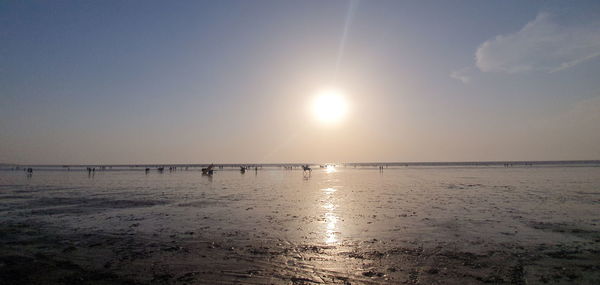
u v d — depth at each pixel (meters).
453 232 12.80
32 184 41.34
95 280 7.90
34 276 8.16
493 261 9.20
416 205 20.45
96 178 57.47
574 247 10.57
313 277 8.11
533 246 10.72
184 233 12.91
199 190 32.81
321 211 18.41
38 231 13.33
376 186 37.06
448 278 7.95
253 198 25.30
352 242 11.39
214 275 8.24
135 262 9.25
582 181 40.38
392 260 9.38
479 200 22.59
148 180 51.22
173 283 7.73
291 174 79.06
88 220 15.80
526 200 22.19
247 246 10.93
